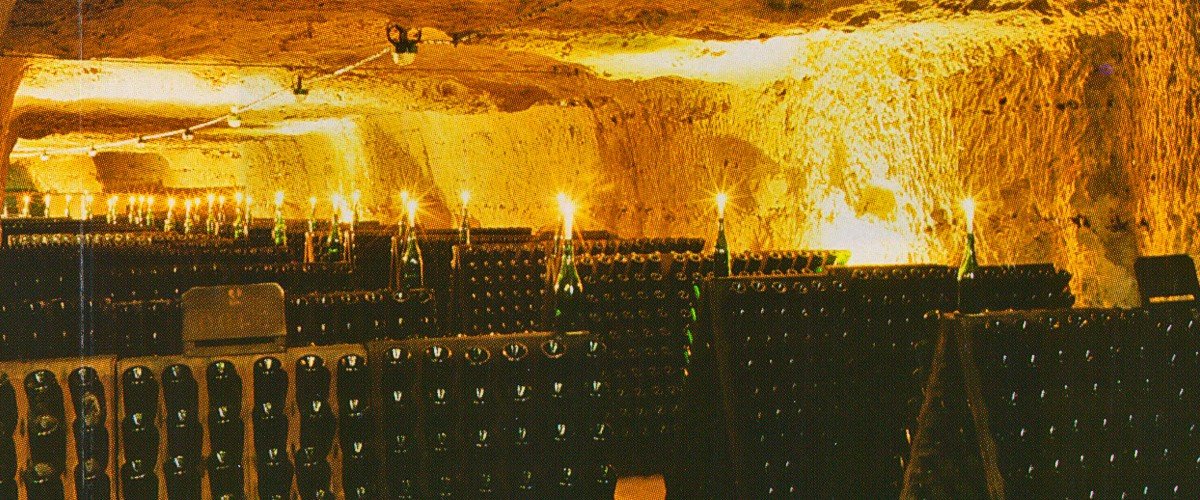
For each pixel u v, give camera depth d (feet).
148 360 12.16
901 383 16.63
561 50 31.37
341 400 12.55
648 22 26.68
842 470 16.46
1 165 32.09
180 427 12.16
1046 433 13.88
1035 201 26.76
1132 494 14.15
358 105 50.96
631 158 47.26
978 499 14.66
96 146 87.20
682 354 21.43
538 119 54.44
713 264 21.30
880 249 31.76
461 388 12.82
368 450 12.62
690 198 42.70
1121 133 24.47
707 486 16.84
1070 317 14.06
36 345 16.29
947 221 29.37
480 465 12.89
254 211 100.42
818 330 16.40
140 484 12.01
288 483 12.46
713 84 38.93
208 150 103.76
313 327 16.25
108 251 28.48
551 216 56.13
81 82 40.91
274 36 30.25
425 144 67.62
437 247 30.17
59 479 11.84
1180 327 14.30
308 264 24.09
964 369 13.92
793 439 16.37
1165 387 14.26
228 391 12.22
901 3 24.17
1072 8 23.48
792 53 32.50
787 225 36.35
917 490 14.94
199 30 27.84
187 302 12.39
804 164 34.99
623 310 21.13
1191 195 21.65
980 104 27.86
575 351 13.14
